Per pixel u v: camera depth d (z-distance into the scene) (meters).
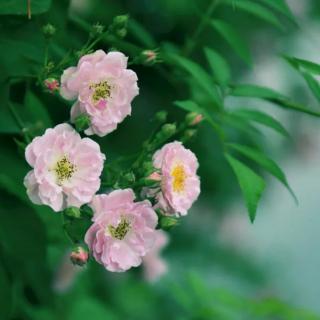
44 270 1.02
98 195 0.89
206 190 1.54
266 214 2.31
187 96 1.11
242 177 0.91
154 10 1.35
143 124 1.24
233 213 1.75
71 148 0.88
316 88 0.97
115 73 0.90
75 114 0.90
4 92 0.97
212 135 1.27
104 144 1.14
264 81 1.63
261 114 1.02
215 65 1.03
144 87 1.18
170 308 1.58
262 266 2.02
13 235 0.97
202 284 1.25
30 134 0.97
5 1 0.94
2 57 0.99
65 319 1.34
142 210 0.90
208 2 1.23
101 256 0.89
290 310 1.21
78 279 1.38
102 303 1.41
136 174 0.92
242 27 1.48
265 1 1.01
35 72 1.02
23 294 1.03
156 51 1.01
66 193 0.88
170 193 0.91
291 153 1.79
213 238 1.80
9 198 0.97
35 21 0.98
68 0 1.00
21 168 0.97
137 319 1.52
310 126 1.77
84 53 0.91
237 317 1.26
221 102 1.00
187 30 1.37
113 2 1.32
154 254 1.29
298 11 1.46
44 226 0.97
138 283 1.52
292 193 0.95
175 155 0.91
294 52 1.60
